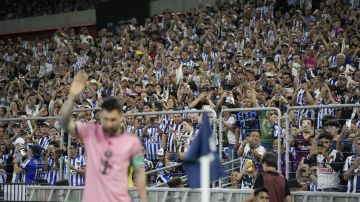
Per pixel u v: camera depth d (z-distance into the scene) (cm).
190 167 794
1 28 4328
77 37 3306
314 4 2938
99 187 815
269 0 2906
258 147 1557
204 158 771
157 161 1731
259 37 2617
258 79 2297
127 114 1619
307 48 2364
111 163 816
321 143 1484
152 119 1786
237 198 1445
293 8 2877
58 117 1741
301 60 2286
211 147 788
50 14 4175
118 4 3725
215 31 2858
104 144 823
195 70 2383
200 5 3155
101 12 3781
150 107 2039
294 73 2227
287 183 1266
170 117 1784
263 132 1633
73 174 1739
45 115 2378
